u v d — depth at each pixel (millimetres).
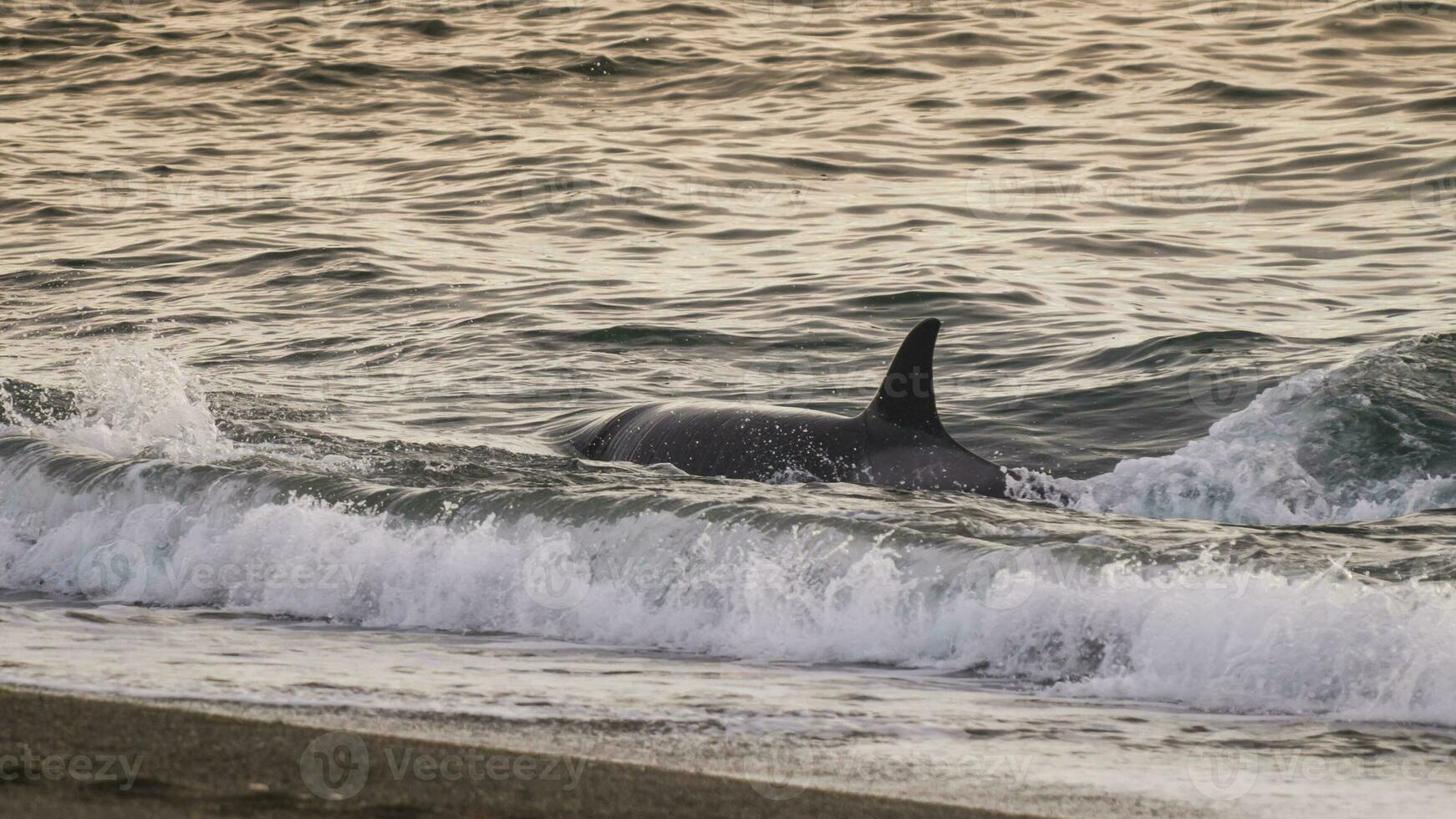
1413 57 103500
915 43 118375
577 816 16156
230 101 111375
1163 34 116000
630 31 127000
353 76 116938
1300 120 89188
